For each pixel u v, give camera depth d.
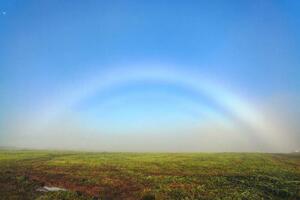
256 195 40.59
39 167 67.06
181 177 52.94
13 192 42.41
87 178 53.03
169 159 83.81
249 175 54.69
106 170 62.06
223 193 41.47
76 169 63.84
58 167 66.88
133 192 43.25
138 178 52.41
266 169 62.50
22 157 91.38
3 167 66.06
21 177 51.81
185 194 40.72
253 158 87.62
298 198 40.84
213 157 90.56
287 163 77.19
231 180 50.41
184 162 75.06
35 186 46.31
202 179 51.00
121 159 85.19
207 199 38.59
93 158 89.62
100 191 44.38
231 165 68.62
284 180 50.69
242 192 42.12
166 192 41.78
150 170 61.50
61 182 50.56
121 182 49.62
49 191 43.09
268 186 46.00
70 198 38.19
